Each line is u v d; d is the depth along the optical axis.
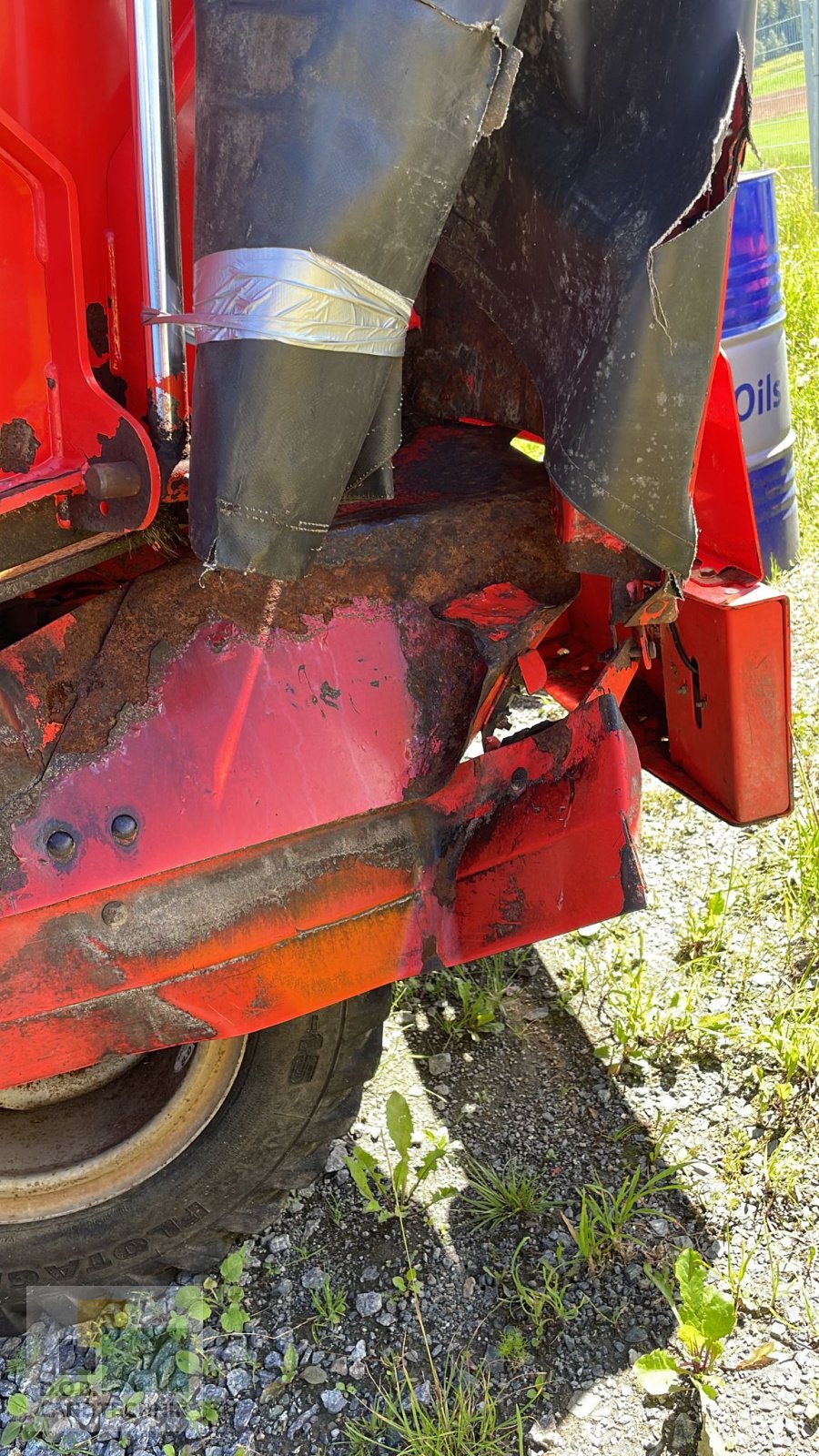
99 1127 2.26
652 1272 2.27
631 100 1.55
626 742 1.87
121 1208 2.22
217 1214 2.27
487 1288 2.36
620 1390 2.15
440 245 1.96
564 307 1.67
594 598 2.81
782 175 10.75
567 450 1.64
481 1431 2.07
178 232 1.51
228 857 1.91
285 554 1.47
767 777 2.39
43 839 1.79
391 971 2.05
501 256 1.83
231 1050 2.13
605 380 1.56
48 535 1.61
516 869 1.98
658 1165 2.56
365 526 1.91
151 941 1.90
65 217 1.45
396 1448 2.08
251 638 1.86
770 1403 2.10
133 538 1.75
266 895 1.95
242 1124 2.17
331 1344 2.28
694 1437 2.07
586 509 1.64
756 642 2.29
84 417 1.52
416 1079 2.84
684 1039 2.85
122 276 1.55
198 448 1.42
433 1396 2.16
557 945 3.22
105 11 1.47
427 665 1.95
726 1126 2.63
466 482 2.15
